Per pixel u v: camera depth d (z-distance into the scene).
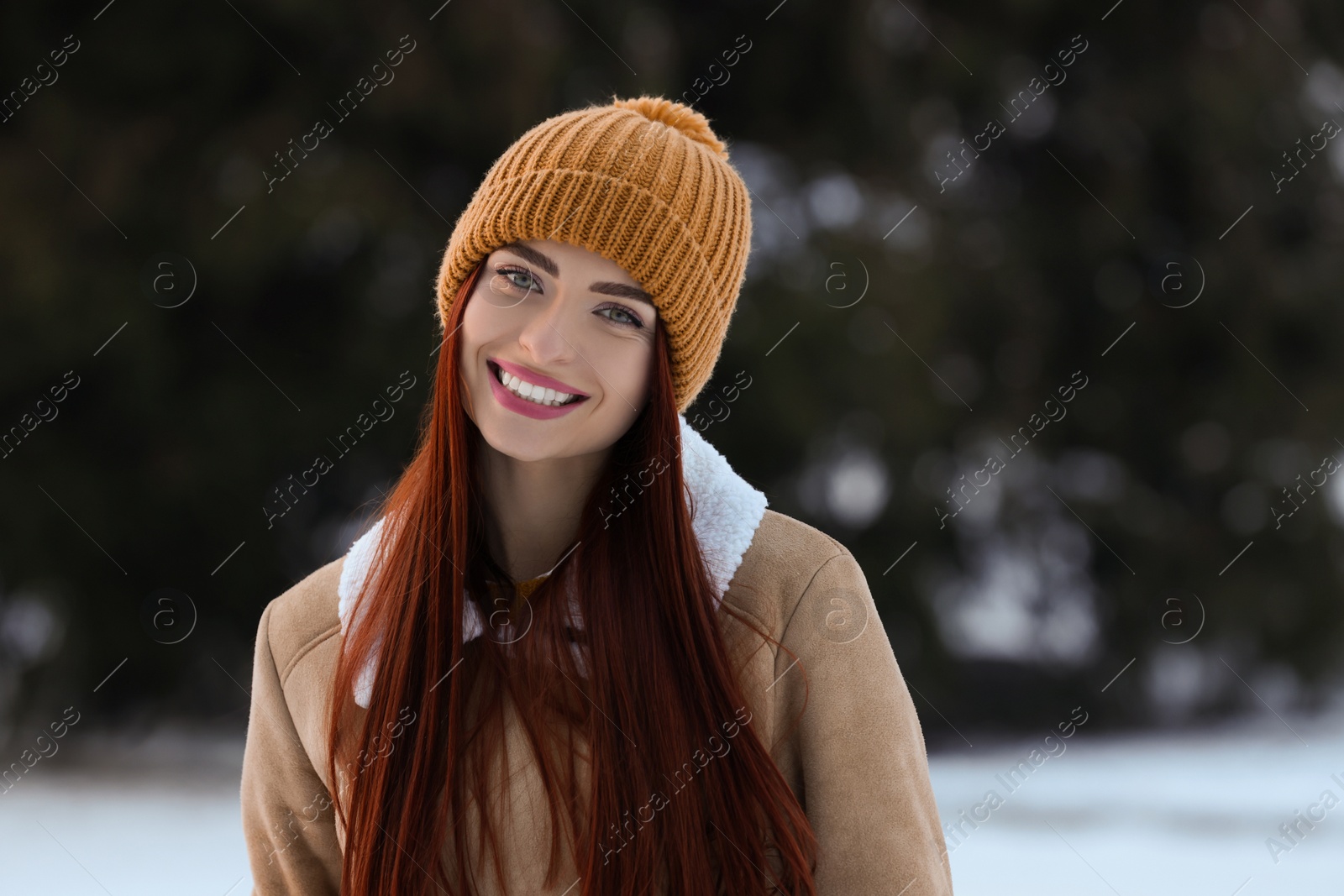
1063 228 12.67
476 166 10.77
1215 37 12.82
